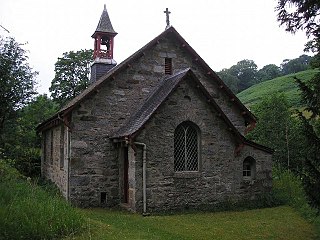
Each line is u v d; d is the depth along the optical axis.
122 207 15.20
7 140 25.20
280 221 12.72
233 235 10.63
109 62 21.48
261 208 15.66
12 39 24.70
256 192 16.28
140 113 15.61
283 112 28.92
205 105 15.42
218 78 18.16
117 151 16.09
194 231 11.02
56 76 36.06
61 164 17.47
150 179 14.12
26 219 8.34
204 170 15.20
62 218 9.01
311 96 8.59
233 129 15.72
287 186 17.69
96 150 15.72
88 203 15.41
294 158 27.39
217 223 12.34
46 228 8.38
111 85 16.34
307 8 8.52
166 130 14.59
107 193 15.76
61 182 17.12
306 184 8.56
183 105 15.01
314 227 11.67
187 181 14.80
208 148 15.38
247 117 18.52
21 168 24.05
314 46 9.88
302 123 8.94
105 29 21.44
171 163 14.55
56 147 18.89
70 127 15.37
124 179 15.92
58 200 10.45
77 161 15.36
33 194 10.21
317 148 8.58
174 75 16.88
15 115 25.50
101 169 15.74
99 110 15.96
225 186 15.59
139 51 17.02
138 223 11.90
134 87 16.81
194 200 14.84
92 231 9.23
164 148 14.48
